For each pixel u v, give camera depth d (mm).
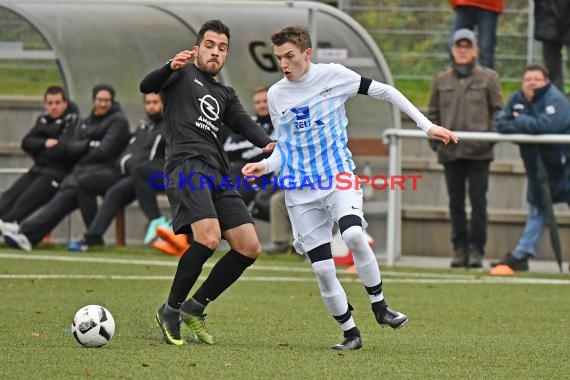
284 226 43406
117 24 47562
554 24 46062
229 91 24406
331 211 23688
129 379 19391
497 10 45312
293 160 23844
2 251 43344
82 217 45031
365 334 26312
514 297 33781
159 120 43719
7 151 49469
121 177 44469
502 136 40375
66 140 45219
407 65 50281
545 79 40375
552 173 40625
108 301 30719
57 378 19359
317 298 32531
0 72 53125
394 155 41938
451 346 24266
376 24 50344
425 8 50188
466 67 41250
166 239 42656
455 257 41938
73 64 48844
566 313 30609
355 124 45594
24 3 46438
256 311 29719
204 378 19609
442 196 47000
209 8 45312
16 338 23781
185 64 23656
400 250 44594
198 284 35531
